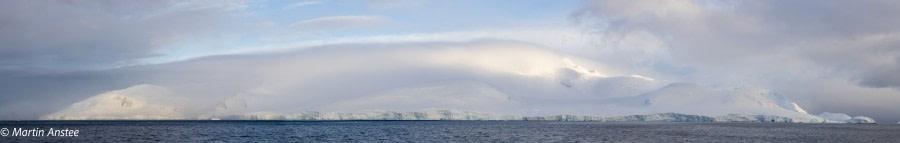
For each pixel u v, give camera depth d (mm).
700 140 148500
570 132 189875
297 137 154000
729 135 175750
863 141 151875
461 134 174500
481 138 153125
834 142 147250
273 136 157875
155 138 144500
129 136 152625
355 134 172375
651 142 138625
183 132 178375
